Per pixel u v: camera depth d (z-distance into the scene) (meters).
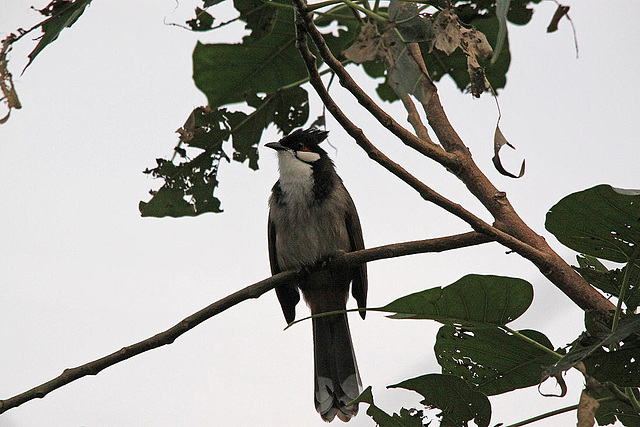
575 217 5.05
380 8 7.46
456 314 5.29
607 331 4.97
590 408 4.58
